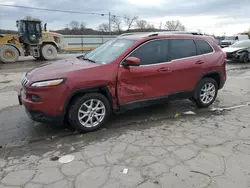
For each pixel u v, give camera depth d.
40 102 3.57
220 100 6.00
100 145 3.52
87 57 4.85
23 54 17.28
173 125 4.30
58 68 3.97
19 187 2.55
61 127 4.22
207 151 3.31
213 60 5.17
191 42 4.95
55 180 2.66
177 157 3.14
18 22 17.45
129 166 2.93
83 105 3.87
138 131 4.04
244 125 4.29
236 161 3.05
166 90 4.61
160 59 4.48
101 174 2.77
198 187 2.54
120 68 4.04
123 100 4.17
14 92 7.00
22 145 3.56
